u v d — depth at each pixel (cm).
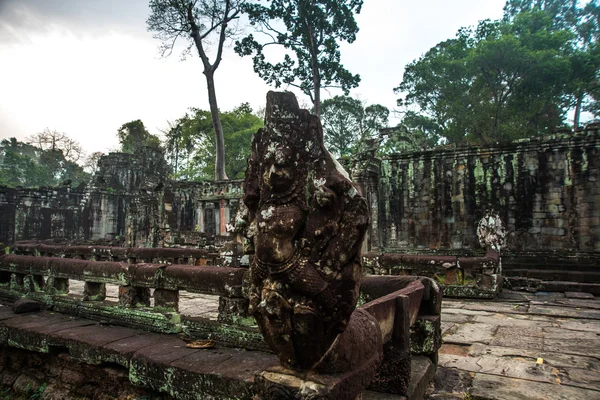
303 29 2903
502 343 591
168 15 2808
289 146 249
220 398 345
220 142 3019
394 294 388
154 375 395
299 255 237
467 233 1834
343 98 4384
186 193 3334
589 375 454
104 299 643
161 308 529
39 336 521
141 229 2686
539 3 3650
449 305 928
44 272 691
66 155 6819
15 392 545
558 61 2512
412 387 350
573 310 852
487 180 1817
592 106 3175
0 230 3544
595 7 3478
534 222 1695
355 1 2802
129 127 6341
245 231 277
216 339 458
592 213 1593
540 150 1712
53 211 3897
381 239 2008
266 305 239
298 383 238
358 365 269
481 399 394
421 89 3428
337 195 244
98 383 477
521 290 1161
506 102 2925
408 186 1998
